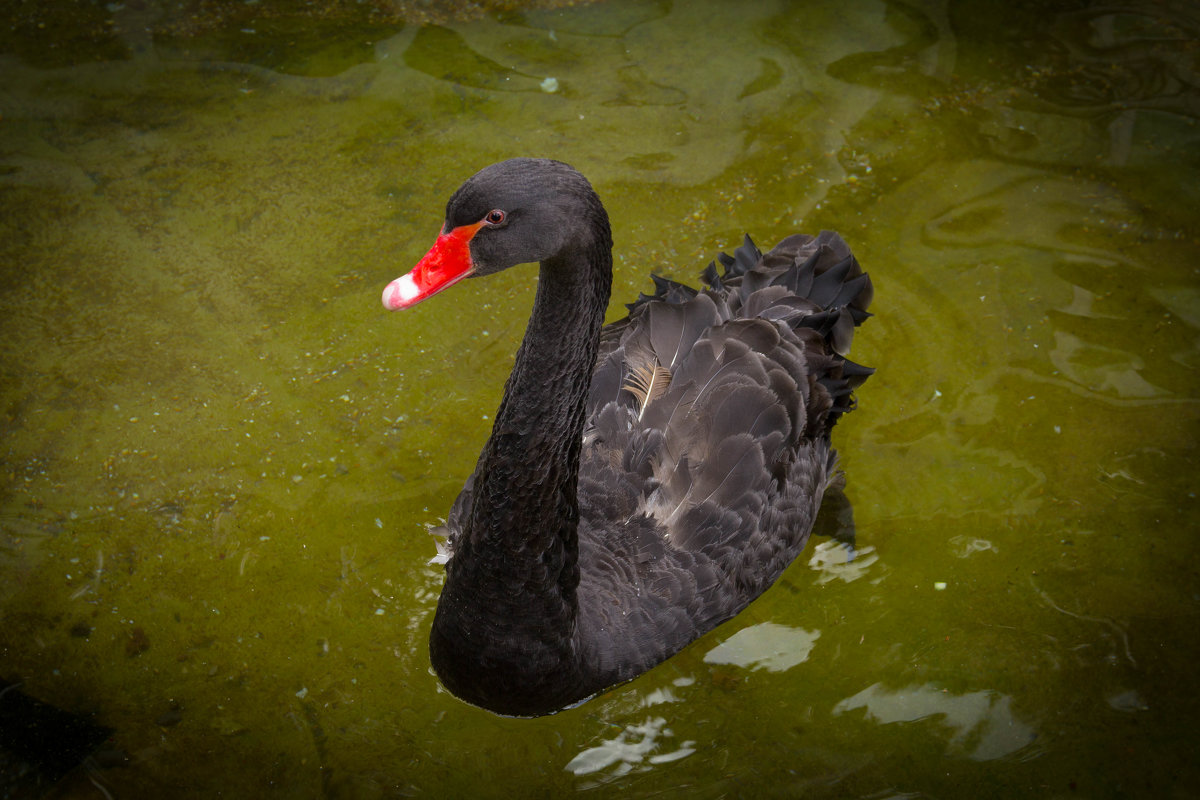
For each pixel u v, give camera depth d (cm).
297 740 143
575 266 126
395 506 159
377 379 169
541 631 136
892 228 184
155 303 174
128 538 155
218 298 175
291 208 184
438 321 175
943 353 172
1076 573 155
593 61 209
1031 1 221
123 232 180
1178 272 179
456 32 215
